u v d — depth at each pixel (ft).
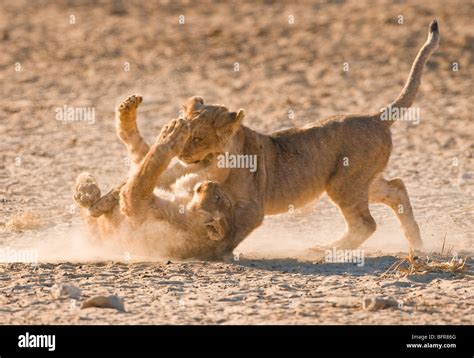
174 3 153.17
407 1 150.20
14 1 153.17
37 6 151.02
